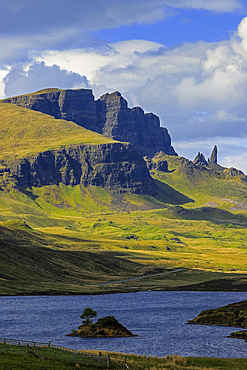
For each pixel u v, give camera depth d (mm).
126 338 135875
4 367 77438
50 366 83062
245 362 101875
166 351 118250
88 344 126000
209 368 92438
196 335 141125
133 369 87000
